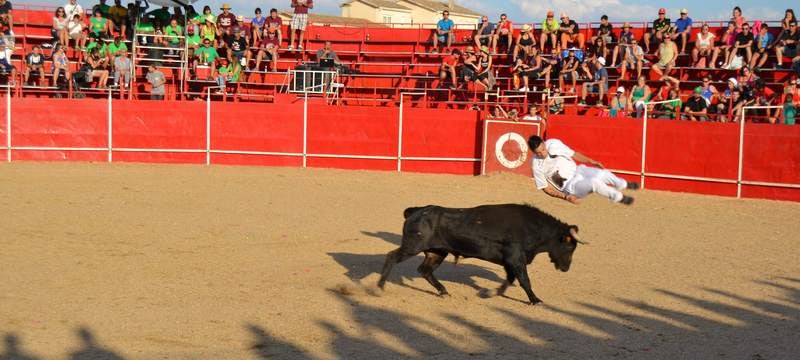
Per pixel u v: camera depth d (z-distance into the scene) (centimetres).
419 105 2739
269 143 2366
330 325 800
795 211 1703
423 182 2091
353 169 2352
